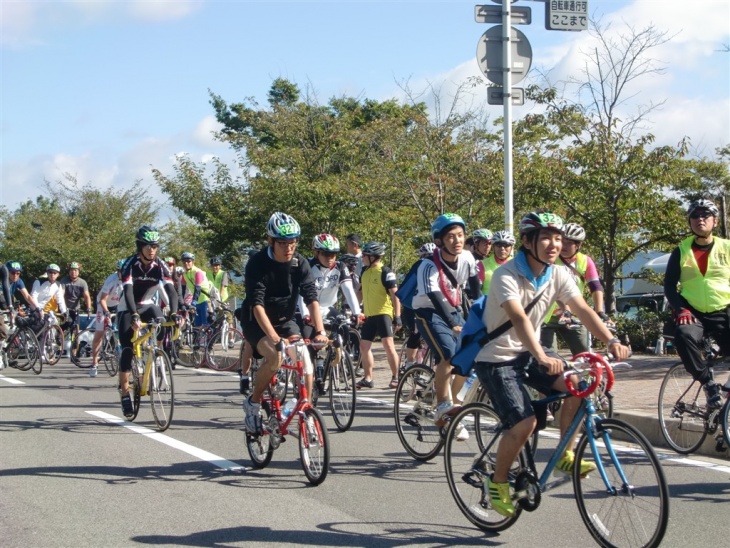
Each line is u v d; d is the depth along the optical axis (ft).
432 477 21.42
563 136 57.06
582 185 52.34
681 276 23.41
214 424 29.40
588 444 15.34
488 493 16.10
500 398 15.64
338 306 51.93
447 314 21.40
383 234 65.62
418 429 23.34
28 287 112.98
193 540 16.39
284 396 22.30
